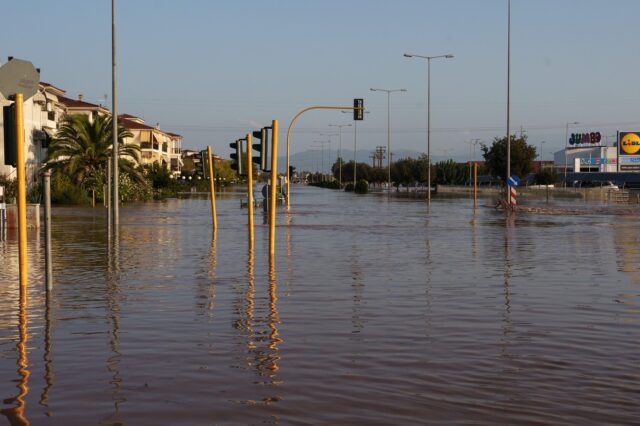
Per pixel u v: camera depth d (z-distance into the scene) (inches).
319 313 397.1
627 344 322.0
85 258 686.5
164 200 2640.3
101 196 2220.7
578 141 5246.1
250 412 225.8
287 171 2003.0
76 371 274.8
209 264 636.1
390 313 397.4
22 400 238.5
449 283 518.9
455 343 323.6
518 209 1811.0
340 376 267.9
